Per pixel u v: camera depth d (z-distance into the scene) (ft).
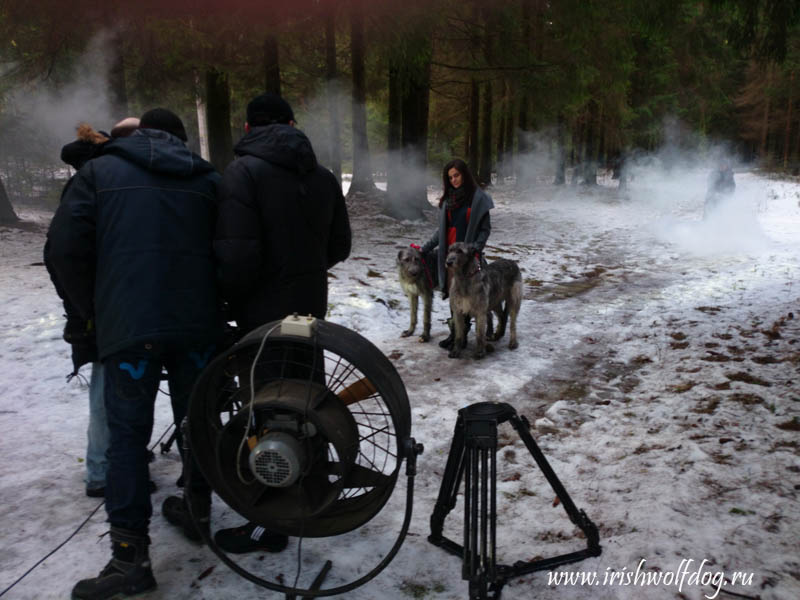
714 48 55.93
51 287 22.72
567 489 10.28
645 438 12.14
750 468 10.55
